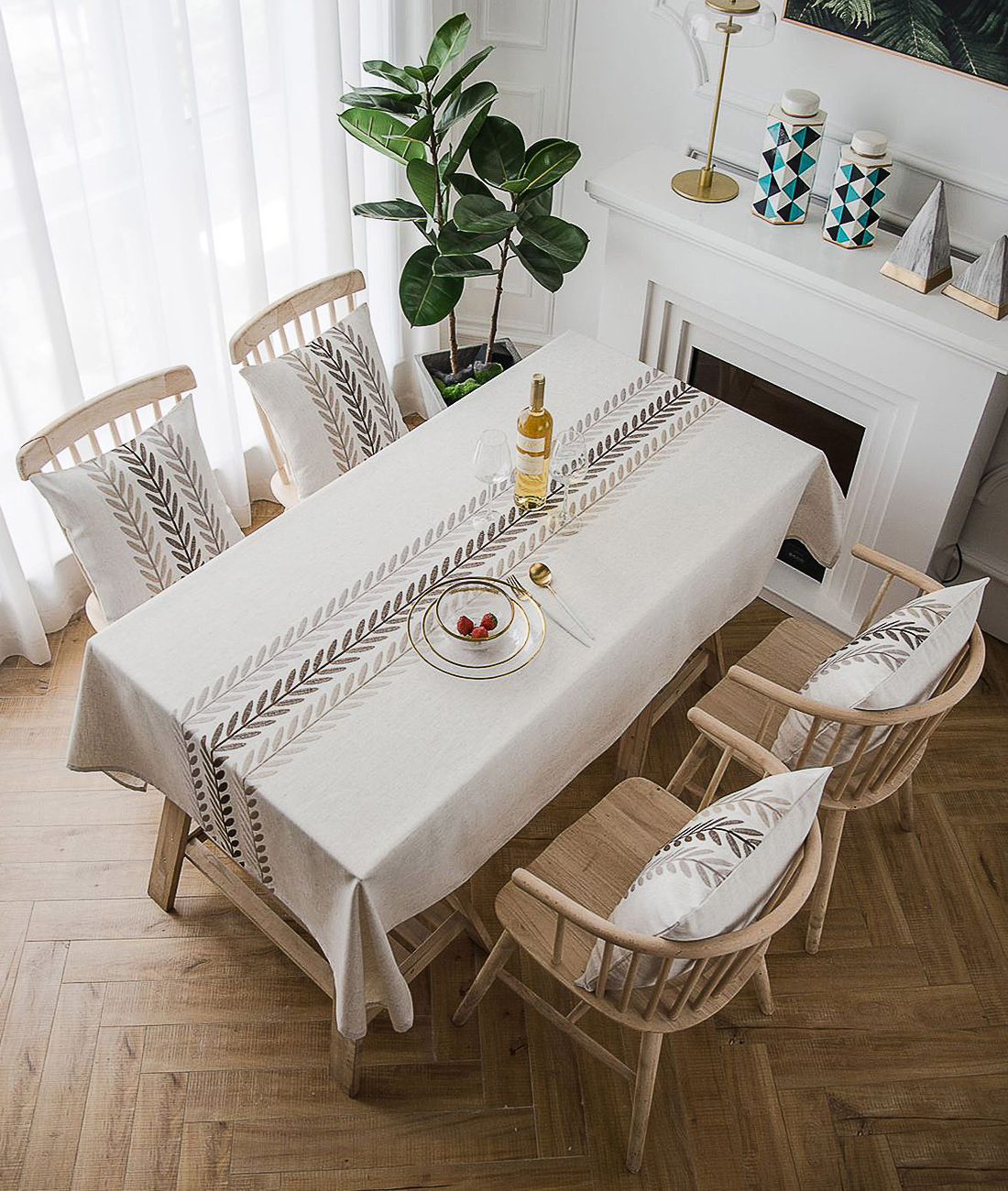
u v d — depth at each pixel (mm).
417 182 3062
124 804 2859
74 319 2928
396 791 1987
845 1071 2463
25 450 2395
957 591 2238
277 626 2258
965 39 2660
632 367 2924
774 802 1889
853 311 2848
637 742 2812
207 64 2904
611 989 2029
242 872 2748
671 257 3133
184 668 2170
